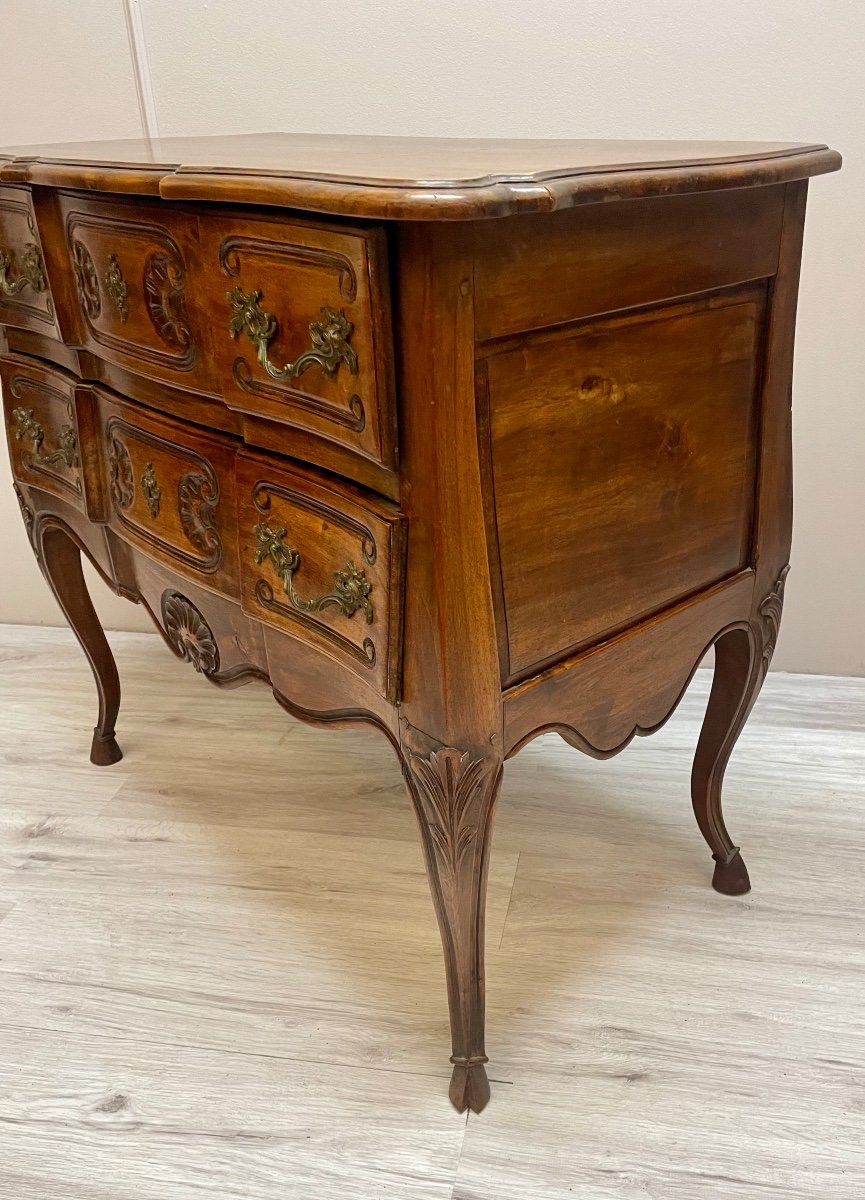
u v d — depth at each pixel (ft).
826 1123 3.46
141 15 5.69
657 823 4.99
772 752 5.46
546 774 5.42
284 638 3.59
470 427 2.64
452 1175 3.34
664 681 3.71
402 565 2.84
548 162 2.88
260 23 5.58
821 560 5.90
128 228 3.47
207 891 4.67
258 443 3.32
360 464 2.92
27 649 7.07
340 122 5.70
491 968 4.14
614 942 4.25
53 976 4.22
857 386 5.52
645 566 3.43
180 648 4.34
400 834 5.03
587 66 5.28
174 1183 3.36
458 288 2.51
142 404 3.90
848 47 4.97
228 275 3.05
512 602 2.99
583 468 3.08
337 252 2.60
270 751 5.78
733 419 3.60
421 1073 3.72
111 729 5.62
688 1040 3.79
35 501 5.04
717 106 5.22
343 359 2.72
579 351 2.94
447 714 2.92
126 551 4.54
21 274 4.27
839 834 4.82
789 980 4.03
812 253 5.35
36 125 6.12
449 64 5.44
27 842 5.04
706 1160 3.36
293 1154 3.44
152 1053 3.84
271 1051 3.83
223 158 3.40
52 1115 3.61
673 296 3.14
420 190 2.32
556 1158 3.39
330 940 4.36
